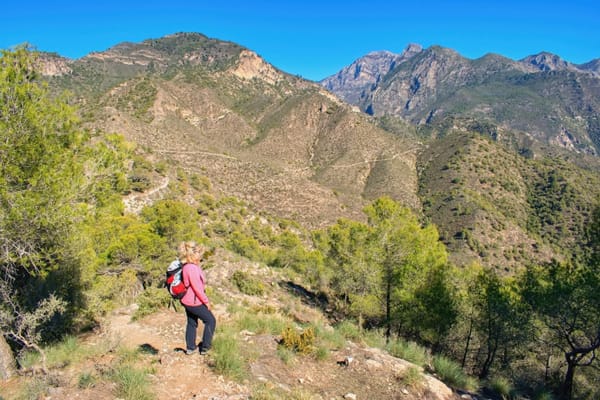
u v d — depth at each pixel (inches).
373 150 6963.6
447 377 368.5
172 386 225.5
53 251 354.6
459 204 4347.9
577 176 5108.3
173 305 478.0
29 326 337.1
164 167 2822.3
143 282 875.4
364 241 849.5
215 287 848.3
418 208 4753.9
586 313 615.2
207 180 3267.7
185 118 7859.3
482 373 779.4
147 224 1019.9
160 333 370.0
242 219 2723.9
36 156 310.7
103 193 374.0
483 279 792.9
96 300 473.4
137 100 7071.9
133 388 208.8
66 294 431.5
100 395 206.2
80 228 366.3
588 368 792.9
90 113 3720.5
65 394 203.8
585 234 617.0
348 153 6929.1
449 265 892.6
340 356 337.7
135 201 2149.4
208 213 2482.8
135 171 2481.5
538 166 5521.7
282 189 3863.2
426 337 796.6
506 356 852.6
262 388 235.8
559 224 4215.1
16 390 248.7
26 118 307.3
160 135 4178.2
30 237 321.1
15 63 320.8
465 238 3582.7
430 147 6894.7
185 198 2573.8
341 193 4549.7
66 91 353.4
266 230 2568.9
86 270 467.5
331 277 1208.2
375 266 786.8
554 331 723.4
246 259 1396.4
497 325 761.0
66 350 314.0
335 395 264.7
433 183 5442.9
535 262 3385.8
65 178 324.2
